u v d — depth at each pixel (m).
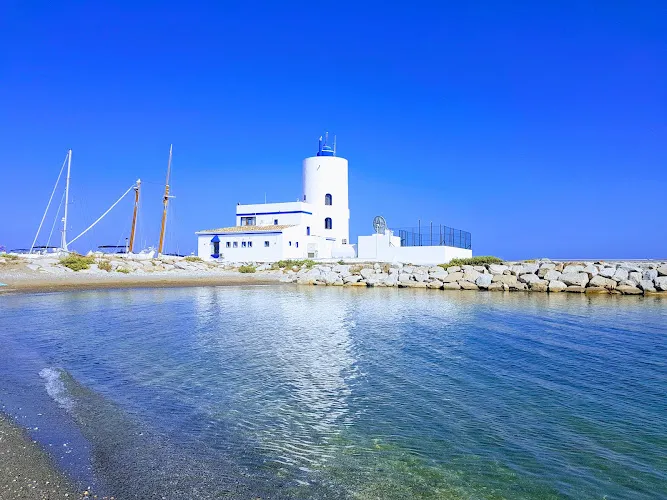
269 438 8.61
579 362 14.59
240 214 71.00
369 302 32.75
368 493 6.71
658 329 20.77
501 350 16.33
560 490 6.86
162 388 11.58
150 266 55.22
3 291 38.56
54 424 8.97
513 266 45.91
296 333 19.73
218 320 23.55
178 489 6.68
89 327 20.97
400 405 10.50
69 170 62.09
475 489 6.88
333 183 71.38
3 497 6.29
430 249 56.22
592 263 44.41
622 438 8.70
